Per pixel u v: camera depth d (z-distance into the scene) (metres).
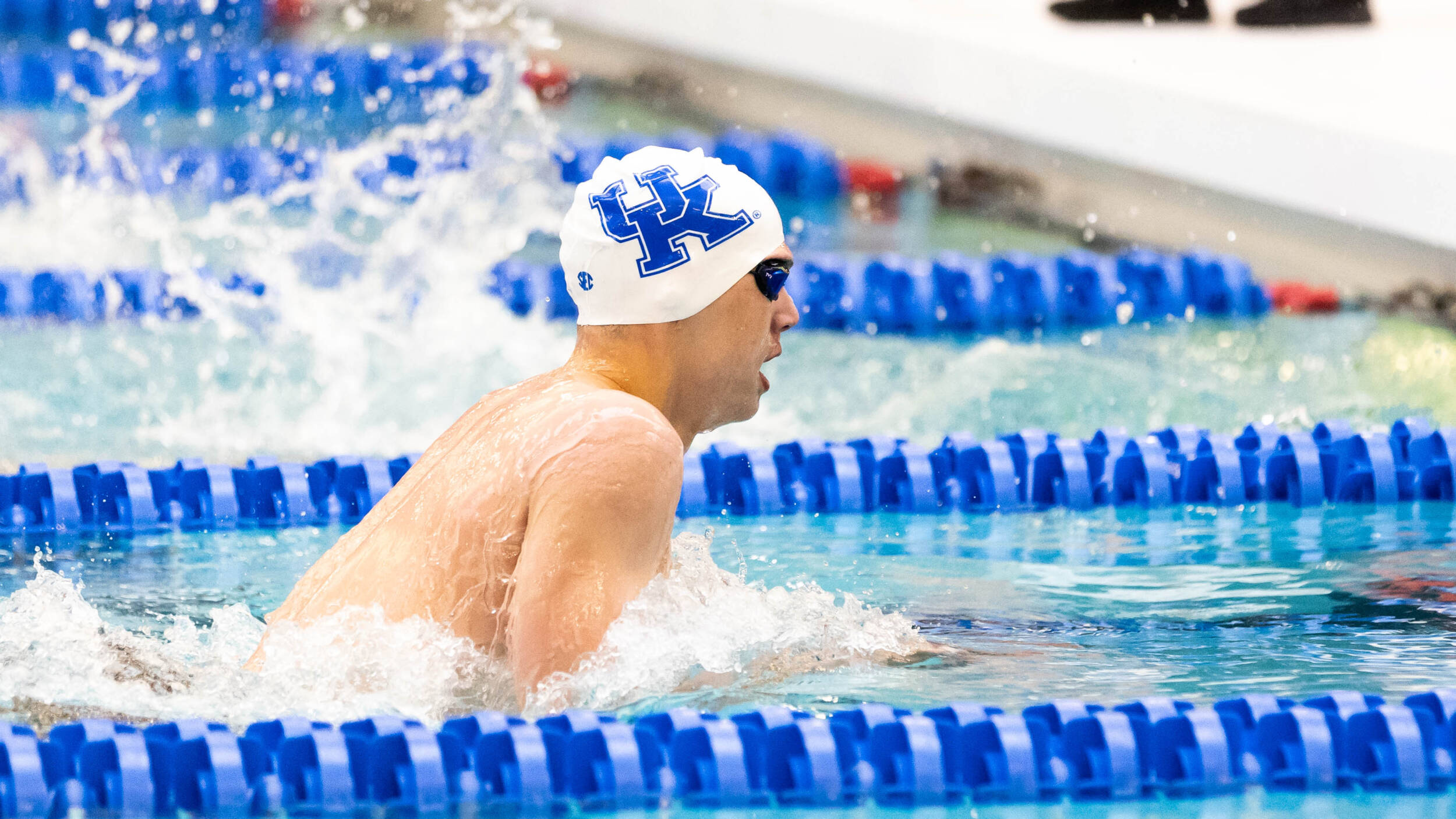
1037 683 7.30
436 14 29.16
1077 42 24.77
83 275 18.23
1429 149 20.92
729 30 26.27
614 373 6.75
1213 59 24.20
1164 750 6.45
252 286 18.81
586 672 6.08
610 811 5.92
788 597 8.05
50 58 26.61
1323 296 20.31
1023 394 16.25
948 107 24.50
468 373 16.47
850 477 12.66
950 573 10.02
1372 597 9.27
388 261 19.97
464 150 24.30
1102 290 19.86
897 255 20.73
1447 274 20.19
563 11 27.95
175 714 6.59
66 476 11.64
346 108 26.33
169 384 15.50
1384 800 6.20
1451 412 15.20
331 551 7.04
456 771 6.02
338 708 6.43
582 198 6.82
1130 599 9.23
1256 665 7.67
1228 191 22.02
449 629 6.40
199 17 29.19
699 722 6.23
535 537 6.10
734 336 6.77
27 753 5.89
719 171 6.85
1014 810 6.09
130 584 9.38
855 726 6.42
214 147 23.81
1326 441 12.99
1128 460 12.88
